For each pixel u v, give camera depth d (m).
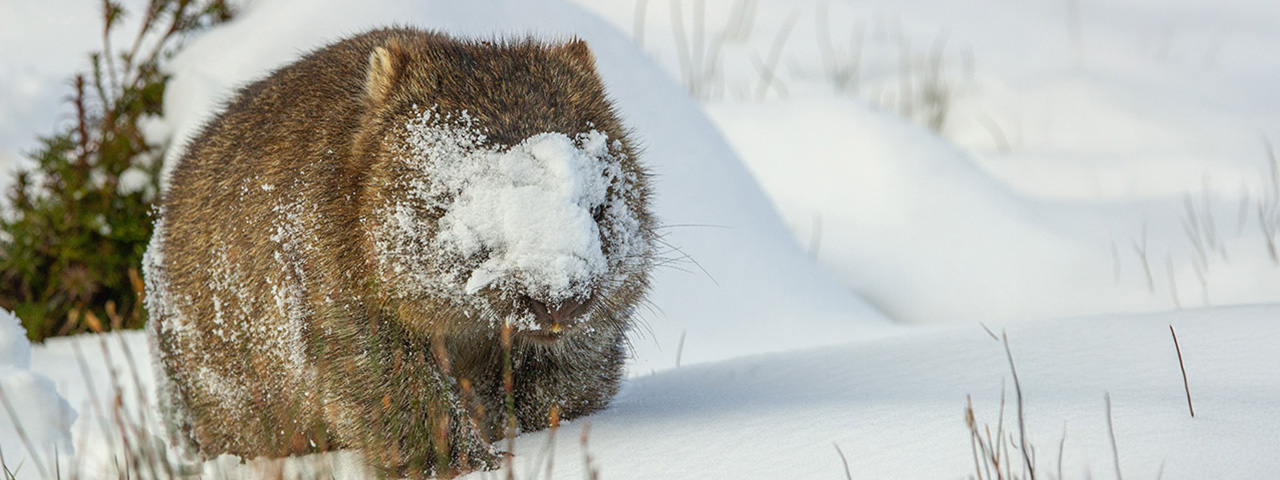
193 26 16.09
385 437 8.11
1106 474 5.70
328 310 8.14
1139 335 9.54
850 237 18.52
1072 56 28.84
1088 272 17.39
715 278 14.77
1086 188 22.17
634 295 8.56
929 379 9.03
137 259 14.57
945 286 17.31
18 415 9.28
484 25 15.08
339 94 8.72
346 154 8.27
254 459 9.23
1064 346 9.52
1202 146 23.56
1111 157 23.42
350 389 8.12
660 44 28.44
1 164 18.14
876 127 20.44
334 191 8.18
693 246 14.87
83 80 15.45
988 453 6.13
